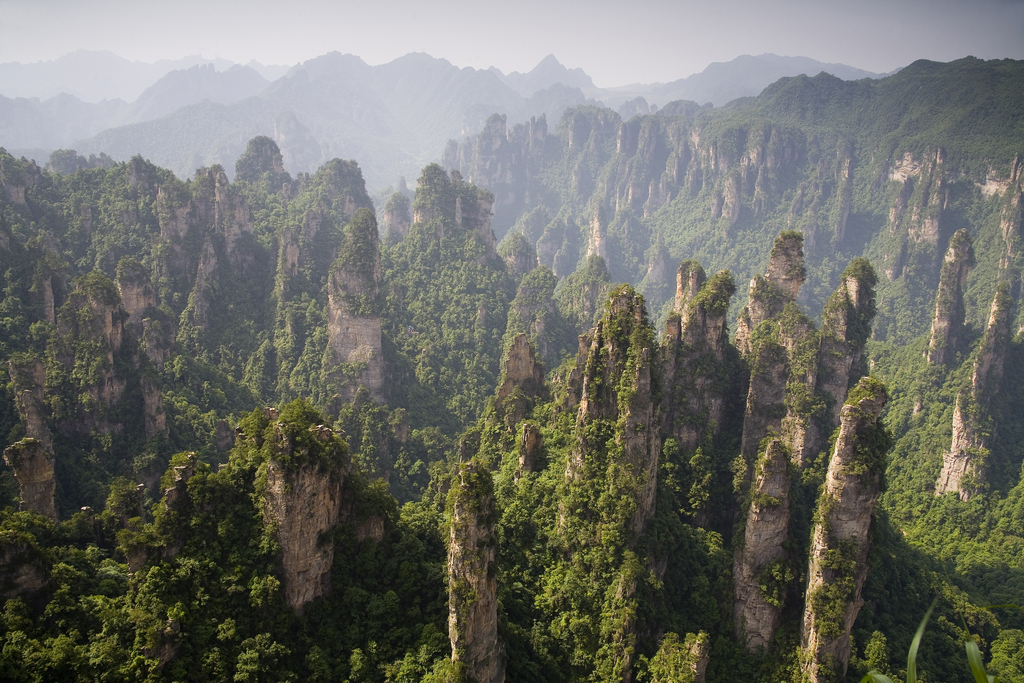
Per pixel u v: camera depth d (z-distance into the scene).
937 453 135.00
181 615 49.31
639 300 70.50
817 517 64.69
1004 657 78.38
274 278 157.75
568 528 69.31
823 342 93.81
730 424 91.94
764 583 67.06
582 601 65.06
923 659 73.38
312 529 54.34
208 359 137.75
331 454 56.22
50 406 95.88
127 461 97.25
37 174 155.88
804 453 88.06
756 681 65.31
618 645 61.56
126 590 53.81
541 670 61.12
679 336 89.62
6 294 107.25
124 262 120.56
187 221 151.00
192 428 108.38
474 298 173.75
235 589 51.66
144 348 112.50
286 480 52.69
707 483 81.38
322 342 142.50
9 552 48.34
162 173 163.38
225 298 149.75
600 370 71.12
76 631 48.44
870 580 75.12
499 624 57.94
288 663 51.34
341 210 198.50
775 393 90.31
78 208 151.50
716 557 72.06
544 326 170.88
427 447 128.50
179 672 47.88
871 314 97.44
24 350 101.56
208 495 54.62
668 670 58.75
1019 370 142.25
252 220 168.75
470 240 187.88
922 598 82.00
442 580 59.53
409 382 147.88
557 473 75.50
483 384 154.00
